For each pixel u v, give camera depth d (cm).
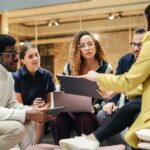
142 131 186
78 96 283
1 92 246
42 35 789
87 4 619
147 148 182
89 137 226
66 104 283
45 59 788
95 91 248
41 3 548
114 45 717
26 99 338
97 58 317
